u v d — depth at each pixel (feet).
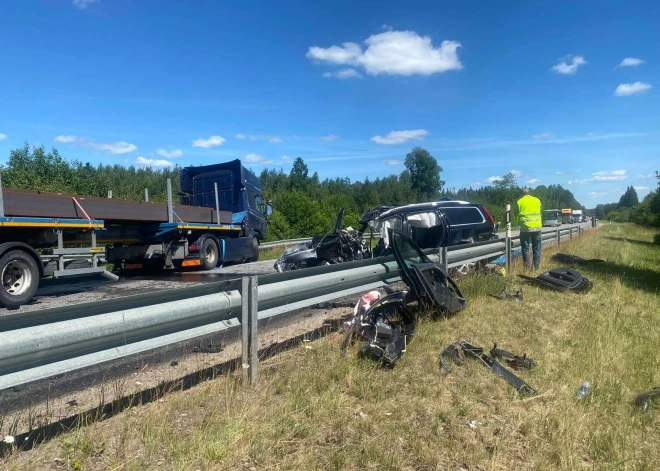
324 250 30.55
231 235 53.67
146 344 11.31
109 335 10.37
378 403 12.61
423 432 11.43
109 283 36.55
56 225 27.81
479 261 33.35
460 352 16.29
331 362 14.89
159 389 13.01
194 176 56.80
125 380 13.93
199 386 13.34
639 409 12.96
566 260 40.98
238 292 13.52
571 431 11.65
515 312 22.56
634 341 18.71
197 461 9.71
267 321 21.02
